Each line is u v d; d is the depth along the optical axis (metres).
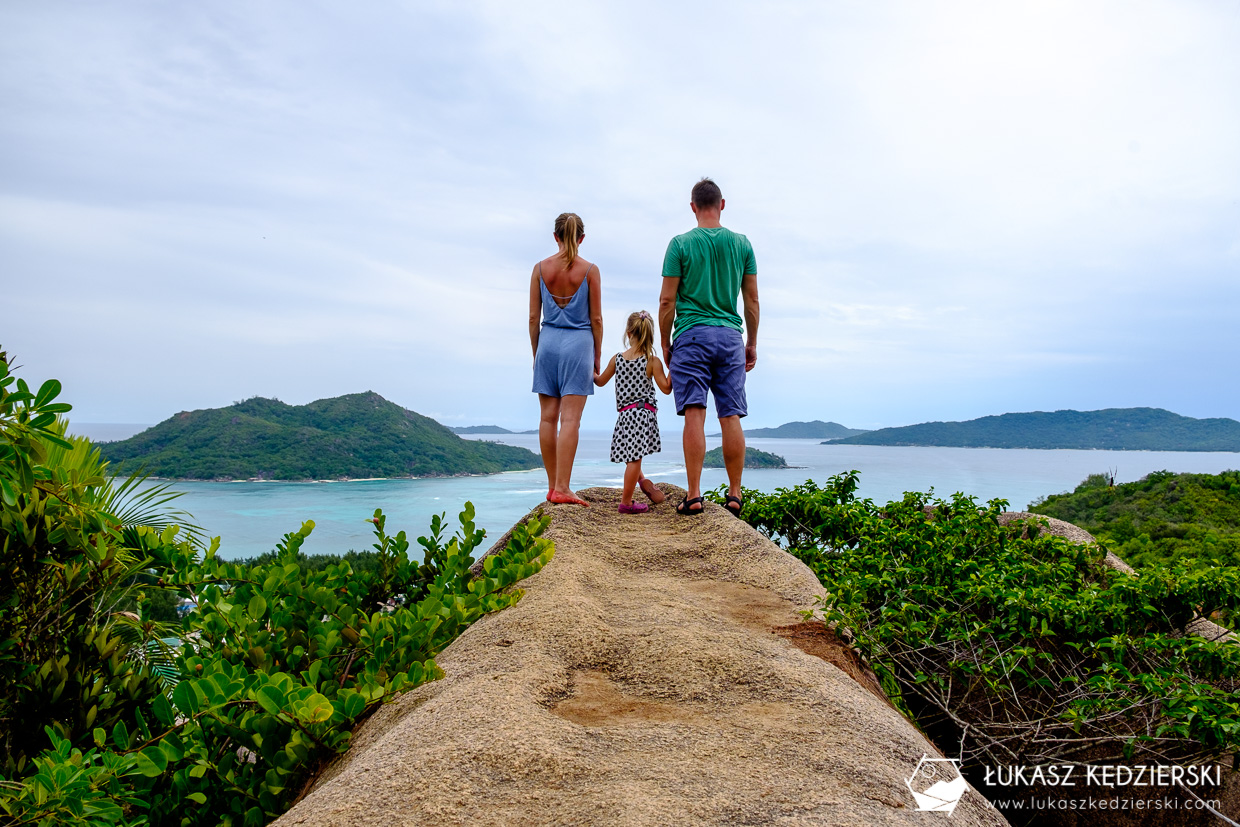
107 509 3.14
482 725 1.76
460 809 1.38
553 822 1.34
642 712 2.12
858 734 1.88
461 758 1.57
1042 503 25.14
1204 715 3.14
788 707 2.08
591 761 1.63
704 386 5.44
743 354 5.61
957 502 6.51
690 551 4.54
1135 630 3.99
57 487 2.81
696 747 1.76
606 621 2.96
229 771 2.03
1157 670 3.61
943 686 3.69
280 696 1.87
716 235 5.42
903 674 3.87
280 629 2.85
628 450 5.73
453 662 2.58
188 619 2.98
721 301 5.46
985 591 4.12
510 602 3.18
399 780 1.49
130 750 2.07
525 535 4.07
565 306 5.64
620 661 2.55
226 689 1.95
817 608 3.42
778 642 2.95
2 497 2.52
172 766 2.06
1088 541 5.56
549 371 5.71
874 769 1.66
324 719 1.87
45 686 2.78
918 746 1.88
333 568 3.64
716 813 1.36
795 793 1.48
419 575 3.96
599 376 6.06
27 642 2.84
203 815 2.03
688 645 2.58
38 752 2.73
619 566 4.22
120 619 3.34
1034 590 4.16
